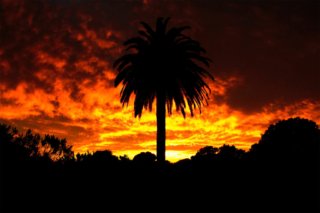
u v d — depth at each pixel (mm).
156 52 47531
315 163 44312
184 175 43375
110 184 41312
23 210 35750
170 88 46719
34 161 47312
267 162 46188
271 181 40875
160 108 46438
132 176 43062
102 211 36531
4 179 40250
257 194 38656
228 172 43781
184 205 37781
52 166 46062
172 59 47344
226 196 38969
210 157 47844
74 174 43719
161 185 41438
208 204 37656
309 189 39000
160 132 46062
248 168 44625
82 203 38094
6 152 48781
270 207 36500
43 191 38594
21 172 42781
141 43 48156
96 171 44281
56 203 37188
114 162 47062
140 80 47062
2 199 36219
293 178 41531
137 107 47438
